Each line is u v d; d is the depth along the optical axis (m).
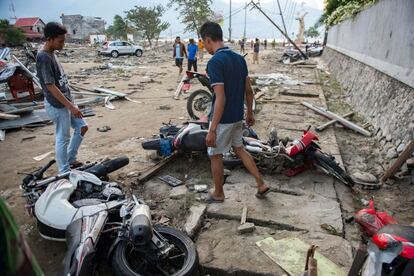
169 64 21.64
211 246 3.25
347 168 5.19
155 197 4.20
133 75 15.91
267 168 4.72
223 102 3.36
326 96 10.70
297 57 23.42
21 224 3.71
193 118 7.38
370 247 1.98
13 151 5.94
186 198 4.06
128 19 52.56
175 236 2.95
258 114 7.97
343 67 13.88
